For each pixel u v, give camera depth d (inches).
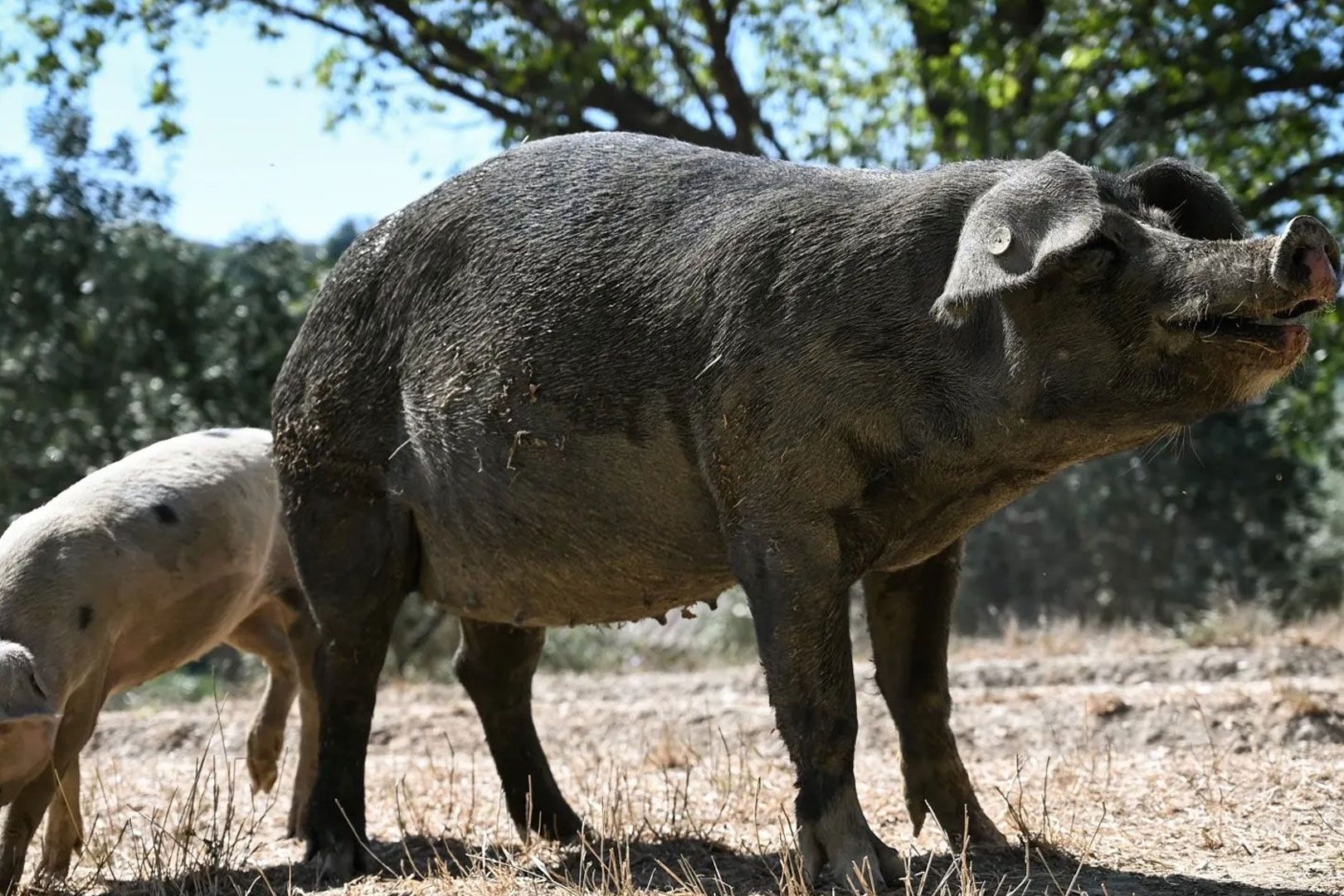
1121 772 334.3
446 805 339.0
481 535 261.9
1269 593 816.3
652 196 249.1
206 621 314.5
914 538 232.2
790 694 226.1
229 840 315.3
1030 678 549.0
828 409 222.8
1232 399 202.4
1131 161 745.0
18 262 883.4
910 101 859.4
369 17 892.0
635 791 337.4
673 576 248.4
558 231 253.9
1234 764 334.6
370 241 283.0
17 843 271.3
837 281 224.5
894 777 352.8
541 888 250.8
